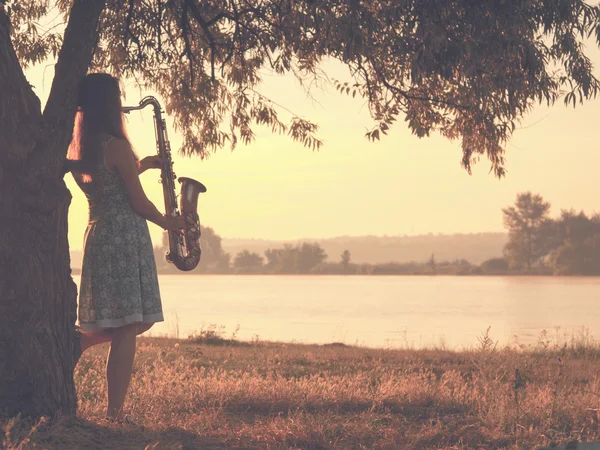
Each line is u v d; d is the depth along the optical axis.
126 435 5.01
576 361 15.50
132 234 5.29
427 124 8.45
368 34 6.65
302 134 9.44
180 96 9.21
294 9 7.12
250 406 6.95
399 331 50.00
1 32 5.12
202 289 187.50
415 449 5.53
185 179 5.79
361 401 7.25
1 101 5.09
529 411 6.62
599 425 6.41
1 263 5.02
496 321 63.12
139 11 7.97
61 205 5.29
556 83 7.50
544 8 6.69
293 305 99.00
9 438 4.40
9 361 5.01
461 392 7.76
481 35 6.84
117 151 5.23
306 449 5.28
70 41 5.40
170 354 13.91
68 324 5.34
